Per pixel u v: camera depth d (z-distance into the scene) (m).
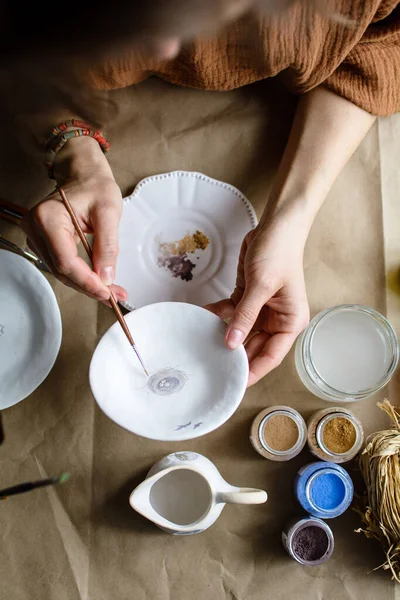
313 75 0.78
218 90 0.82
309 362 0.77
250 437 0.81
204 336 0.69
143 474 0.81
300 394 0.84
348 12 0.65
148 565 0.79
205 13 0.28
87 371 0.82
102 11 0.25
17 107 0.59
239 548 0.80
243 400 0.84
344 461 0.80
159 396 0.68
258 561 0.80
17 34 0.26
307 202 0.77
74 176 0.75
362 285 0.86
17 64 0.28
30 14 0.25
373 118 0.83
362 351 0.84
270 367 0.76
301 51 0.69
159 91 0.87
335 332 0.85
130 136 0.87
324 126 0.80
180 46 0.34
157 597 0.78
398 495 0.73
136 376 0.69
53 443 0.80
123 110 0.87
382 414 0.84
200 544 0.80
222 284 0.84
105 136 0.86
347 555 0.80
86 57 0.28
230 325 0.68
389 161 0.88
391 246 0.87
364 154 0.88
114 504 0.80
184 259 0.85
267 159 0.88
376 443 0.77
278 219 0.76
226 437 0.83
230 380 0.67
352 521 0.82
